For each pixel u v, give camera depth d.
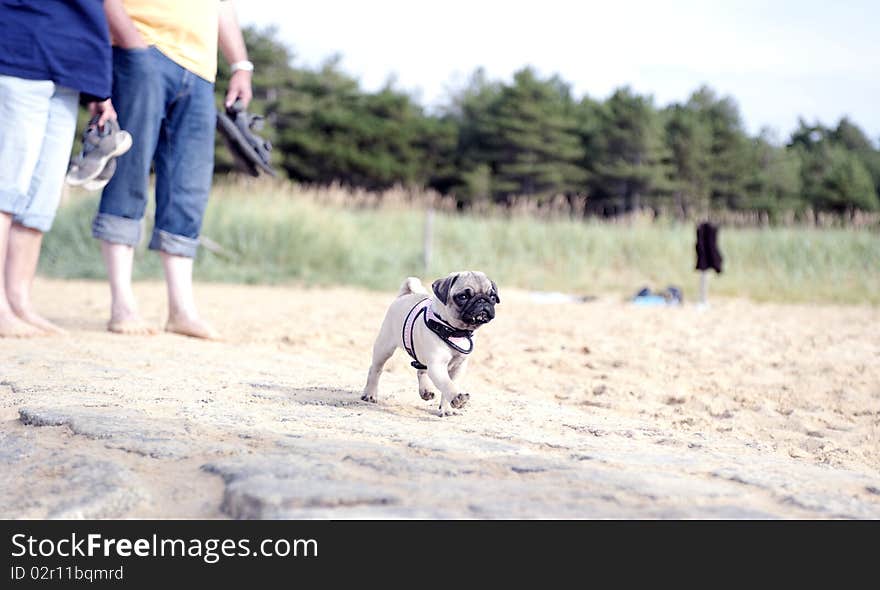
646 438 4.98
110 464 3.74
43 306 12.42
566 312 14.84
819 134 98.75
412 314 5.25
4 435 4.39
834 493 3.80
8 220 8.05
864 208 72.69
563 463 3.94
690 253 24.09
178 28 8.91
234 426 4.50
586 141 79.31
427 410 5.52
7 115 7.74
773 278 22.14
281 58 67.00
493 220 25.84
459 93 90.38
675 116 77.56
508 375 7.97
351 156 64.94
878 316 15.88
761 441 5.55
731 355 9.49
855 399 7.11
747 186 76.75
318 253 20.77
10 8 7.63
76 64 7.77
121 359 7.06
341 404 5.50
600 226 25.62
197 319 9.35
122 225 8.98
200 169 9.34
